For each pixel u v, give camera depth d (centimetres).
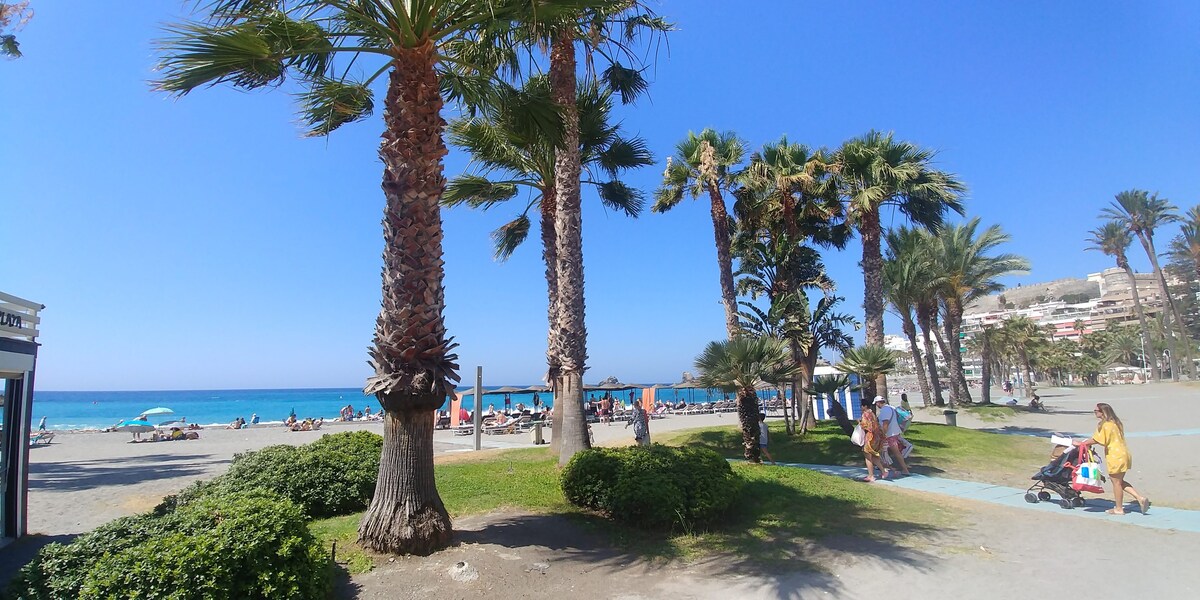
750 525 728
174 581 393
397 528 568
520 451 1464
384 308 579
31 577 404
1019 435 1872
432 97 595
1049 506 870
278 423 4084
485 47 678
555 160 1088
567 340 1066
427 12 582
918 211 1925
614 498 721
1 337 707
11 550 720
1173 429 1930
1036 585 520
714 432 1792
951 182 1891
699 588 525
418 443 589
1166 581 524
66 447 2150
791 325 1830
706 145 1661
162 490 1152
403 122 579
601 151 1300
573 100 1068
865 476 1174
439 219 593
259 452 849
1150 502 907
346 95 790
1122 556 603
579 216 1082
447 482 962
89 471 1443
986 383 3388
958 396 2930
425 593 489
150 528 451
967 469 1244
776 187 1858
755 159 1873
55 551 423
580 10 599
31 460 1712
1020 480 1132
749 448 1252
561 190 1073
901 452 1227
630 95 1277
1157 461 1327
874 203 1778
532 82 766
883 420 1209
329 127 816
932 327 3478
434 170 587
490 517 725
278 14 568
